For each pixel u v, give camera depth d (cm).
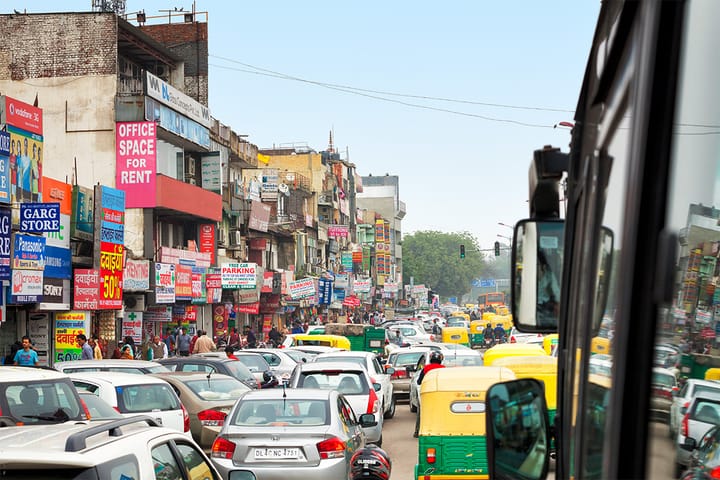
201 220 5512
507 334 7400
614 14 274
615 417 206
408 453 2128
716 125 221
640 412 202
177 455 739
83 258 3816
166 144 5103
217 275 5409
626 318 203
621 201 227
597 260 275
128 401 1664
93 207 3906
